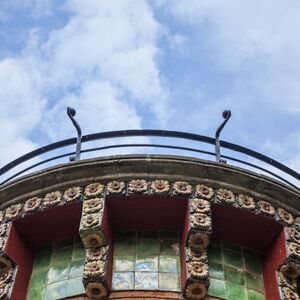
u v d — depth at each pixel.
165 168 12.76
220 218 12.75
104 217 12.27
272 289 12.38
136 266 12.35
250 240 13.09
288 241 12.56
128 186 12.61
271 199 13.02
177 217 12.75
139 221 12.81
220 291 12.20
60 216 12.80
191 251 12.03
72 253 12.84
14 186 13.16
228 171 12.86
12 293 12.17
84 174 12.85
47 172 13.00
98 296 11.76
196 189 12.65
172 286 12.07
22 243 12.92
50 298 12.23
